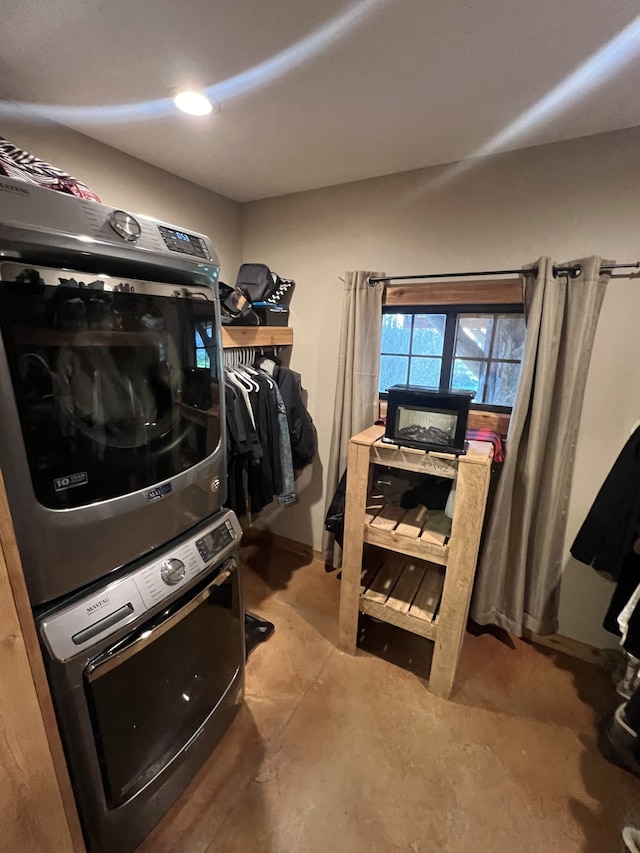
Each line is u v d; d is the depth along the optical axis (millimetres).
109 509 976
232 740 1505
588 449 1782
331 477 2377
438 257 1964
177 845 1198
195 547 1241
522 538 1873
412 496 1965
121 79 1249
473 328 1990
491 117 1448
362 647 1976
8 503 771
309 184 2158
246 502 2074
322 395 2461
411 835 1239
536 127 1521
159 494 1110
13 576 757
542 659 1930
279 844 1210
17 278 763
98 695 973
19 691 791
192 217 2168
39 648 828
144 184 1890
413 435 1616
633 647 1396
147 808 1182
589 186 1609
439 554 1614
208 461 1307
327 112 1432
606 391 1707
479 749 1501
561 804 1329
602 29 996
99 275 914
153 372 1081
